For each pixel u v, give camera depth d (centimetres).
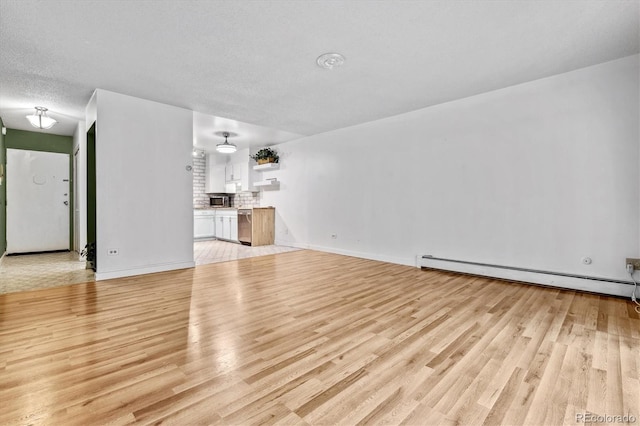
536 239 342
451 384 157
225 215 771
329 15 222
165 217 412
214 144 696
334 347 197
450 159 409
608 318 242
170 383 157
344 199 551
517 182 353
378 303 284
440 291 322
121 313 255
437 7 213
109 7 210
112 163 367
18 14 216
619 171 294
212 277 382
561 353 188
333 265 459
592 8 215
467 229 395
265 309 267
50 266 438
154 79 332
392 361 180
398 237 471
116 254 373
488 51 275
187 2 206
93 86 350
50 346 196
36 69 305
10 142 537
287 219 676
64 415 132
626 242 292
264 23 231
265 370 170
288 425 127
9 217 532
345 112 453
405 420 130
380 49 271
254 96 386
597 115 303
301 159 636
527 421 130
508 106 357
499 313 257
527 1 207
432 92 374
